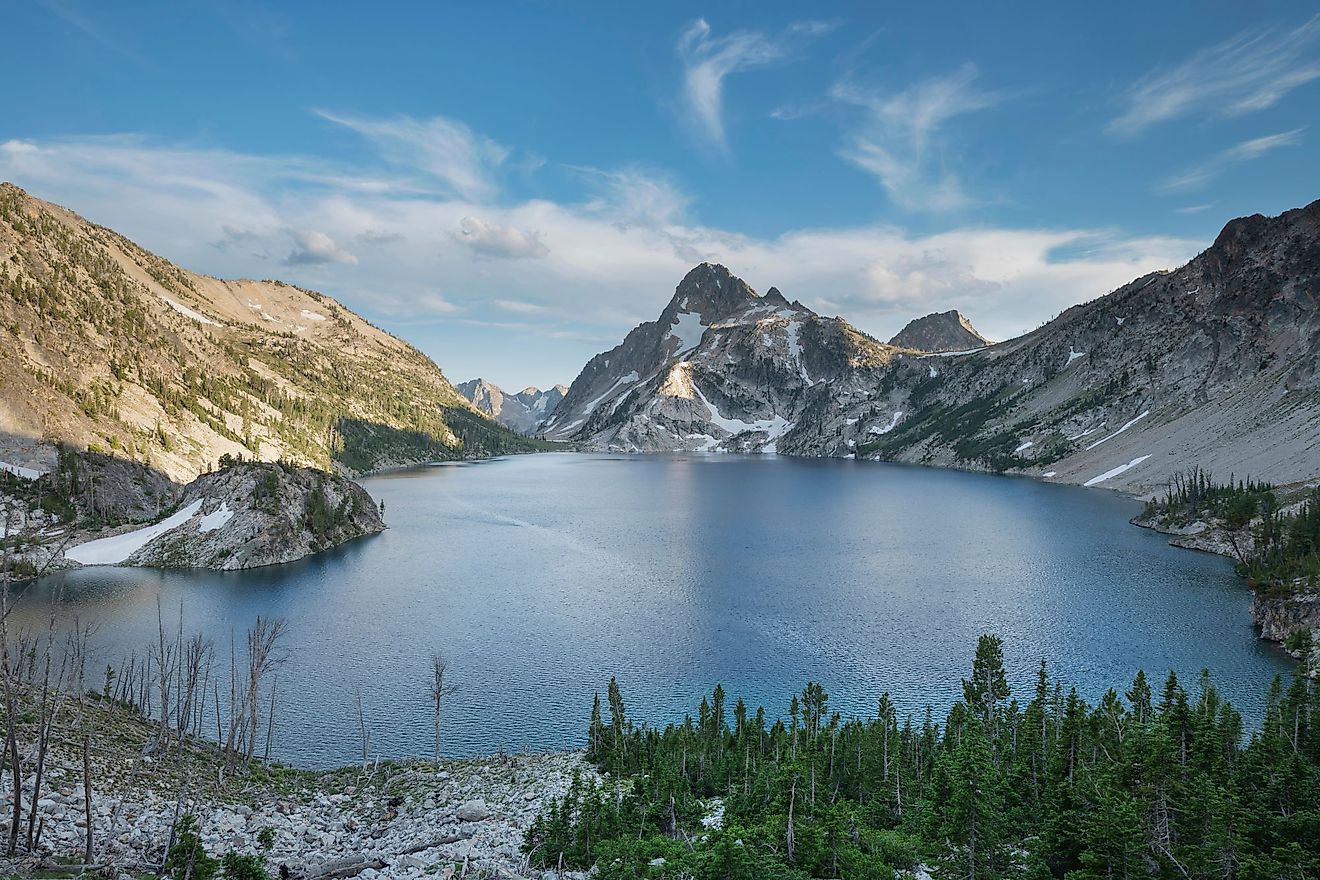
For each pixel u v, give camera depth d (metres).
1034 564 160.38
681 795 61.78
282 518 172.62
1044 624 116.38
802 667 99.88
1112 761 59.34
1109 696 75.44
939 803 53.81
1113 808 46.31
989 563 162.00
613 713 74.81
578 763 72.75
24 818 44.91
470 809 59.34
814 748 65.56
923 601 130.62
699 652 105.44
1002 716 75.94
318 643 108.81
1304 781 51.28
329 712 86.81
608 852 49.69
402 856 50.56
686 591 138.75
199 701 87.12
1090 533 199.38
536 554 175.50
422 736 81.56
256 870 41.06
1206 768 55.00
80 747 59.56
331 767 74.81
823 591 138.12
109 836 45.34
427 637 111.62
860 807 62.12
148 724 73.94
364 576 151.75
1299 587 110.56
